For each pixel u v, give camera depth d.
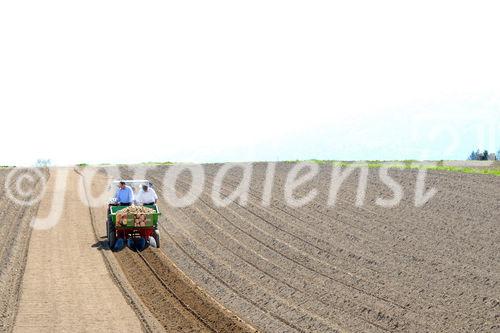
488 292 16.38
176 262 21.55
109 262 20.84
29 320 14.91
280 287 17.95
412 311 15.19
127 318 15.11
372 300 16.17
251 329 14.60
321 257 20.84
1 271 19.45
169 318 15.25
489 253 20.33
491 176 38.44
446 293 16.42
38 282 18.38
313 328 14.52
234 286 18.42
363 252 21.11
